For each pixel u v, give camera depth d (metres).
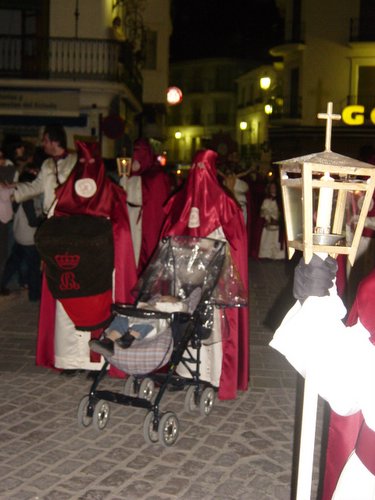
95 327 5.90
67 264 5.69
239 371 5.95
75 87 18.91
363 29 32.59
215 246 5.52
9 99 18.98
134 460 4.63
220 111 67.19
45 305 6.38
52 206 6.23
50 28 19.06
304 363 2.43
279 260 15.77
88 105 19.03
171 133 70.81
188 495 4.17
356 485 2.51
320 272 2.47
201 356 5.89
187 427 5.22
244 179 15.94
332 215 2.68
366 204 2.51
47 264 5.78
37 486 4.23
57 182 6.36
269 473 4.48
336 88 33.25
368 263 8.05
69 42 19.08
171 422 4.88
